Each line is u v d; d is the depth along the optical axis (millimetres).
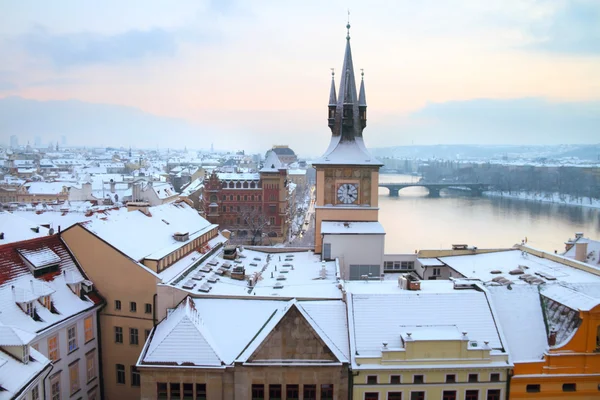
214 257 77375
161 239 71250
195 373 50062
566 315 53750
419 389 49844
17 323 49656
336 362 50031
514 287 58938
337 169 86062
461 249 86312
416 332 51312
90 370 60188
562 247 172500
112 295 61594
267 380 50188
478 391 50156
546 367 50625
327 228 82750
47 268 58219
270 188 191875
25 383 38312
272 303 57125
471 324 53156
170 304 58938
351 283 64062
